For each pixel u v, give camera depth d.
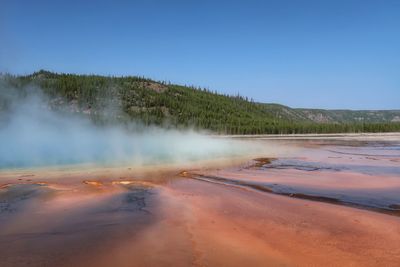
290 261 6.30
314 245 7.05
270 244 7.11
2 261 6.32
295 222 8.59
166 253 6.65
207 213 9.46
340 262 6.25
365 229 8.02
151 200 11.02
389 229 7.99
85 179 14.64
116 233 7.79
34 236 7.60
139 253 6.66
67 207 10.05
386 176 15.84
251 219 8.87
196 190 12.65
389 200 11.07
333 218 8.91
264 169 18.39
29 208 9.89
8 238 7.48
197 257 6.47
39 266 6.12
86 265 6.17
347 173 16.86
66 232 7.87
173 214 9.37
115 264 6.20
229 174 16.39
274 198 11.30
